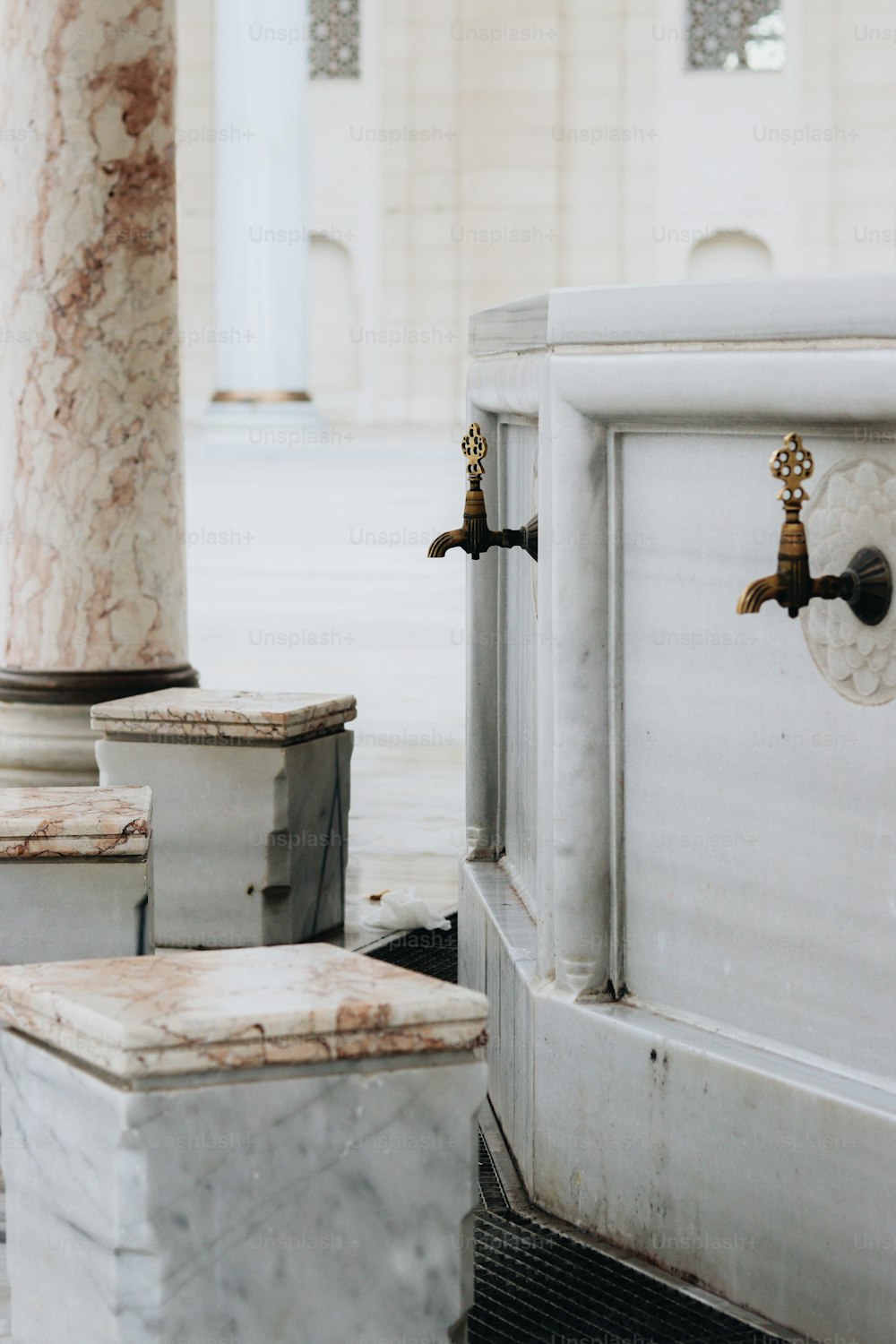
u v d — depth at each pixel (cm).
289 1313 226
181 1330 221
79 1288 231
